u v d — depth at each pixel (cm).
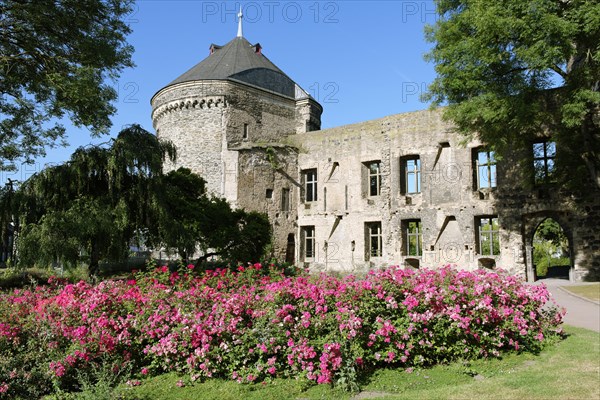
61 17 1927
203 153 3784
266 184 3659
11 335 813
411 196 3195
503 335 901
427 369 820
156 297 909
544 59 1820
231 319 817
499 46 2064
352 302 832
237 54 4259
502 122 2203
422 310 852
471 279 956
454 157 3036
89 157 1994
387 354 810
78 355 779
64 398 722
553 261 4338
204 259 2731
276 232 3647
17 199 1948
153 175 2094
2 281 2184
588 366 798
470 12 2112
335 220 3544
